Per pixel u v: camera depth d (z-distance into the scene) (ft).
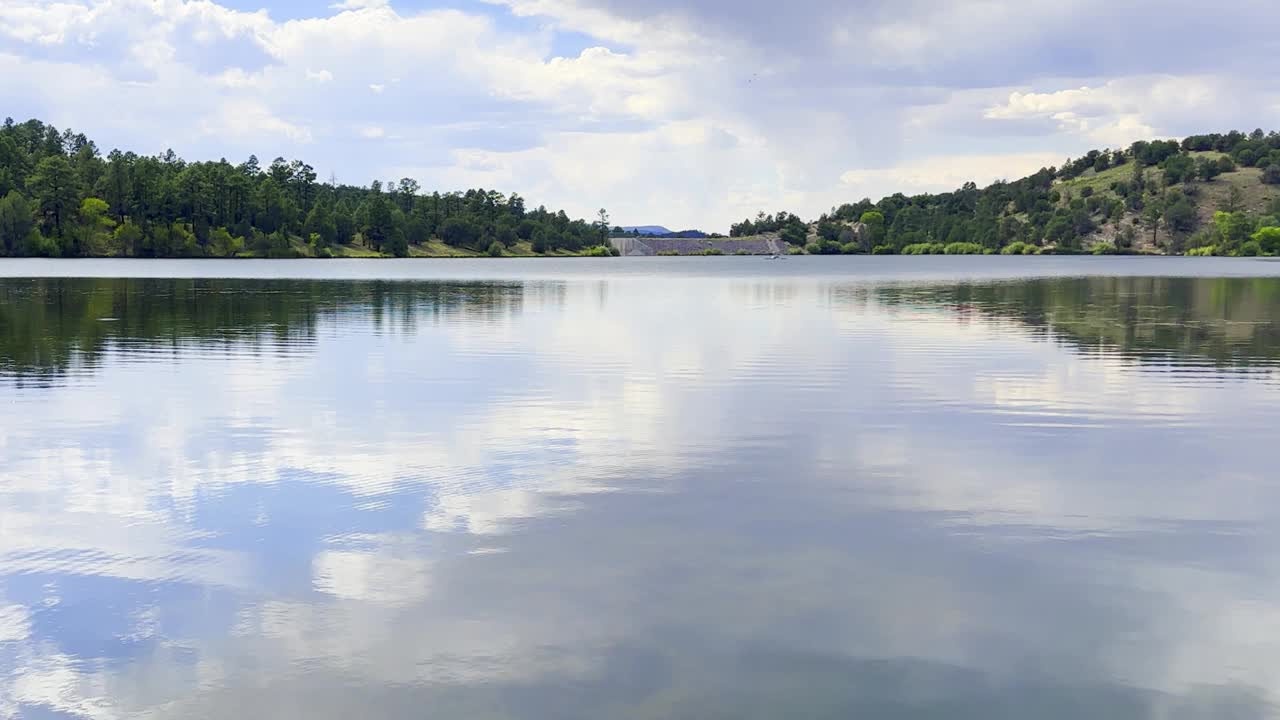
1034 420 64.13
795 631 30.63
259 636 30.17
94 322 134.21
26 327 126.00
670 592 33.63
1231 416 65.51
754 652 29.22
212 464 51.44
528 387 77.66
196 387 76.89
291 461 52.11
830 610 32.22
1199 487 47.29
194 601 32.78
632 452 54.49
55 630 30.63
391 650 29.25
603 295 220.84
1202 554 37.65
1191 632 30.66
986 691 27.04
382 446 55.77
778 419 64.34
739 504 44.19
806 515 42.57
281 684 27.25
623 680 27.50
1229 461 52.60
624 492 46.14
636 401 71.20
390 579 34.73
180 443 56.44
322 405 69.00
